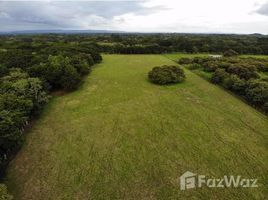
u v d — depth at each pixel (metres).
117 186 24.39
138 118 40.47
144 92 54.88
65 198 22.86
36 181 25.12
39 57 69.62
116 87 58.91
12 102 34.50
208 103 47.66
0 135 27.08
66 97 51.50
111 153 30.20
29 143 32.44
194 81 64.75
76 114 42.25
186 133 35.16
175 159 28.80
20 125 32.56
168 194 23.17
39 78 51.56
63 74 55.47
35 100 40.28
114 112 43.09
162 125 37.78
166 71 63.94
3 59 69.06
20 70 57.47
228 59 82.31
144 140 33.28
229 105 46.50
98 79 66.44
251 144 32.09
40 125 37.84
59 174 26.22
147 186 24.33
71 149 31.11
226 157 29.09
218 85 60.97
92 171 26.70
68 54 78.88
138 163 28.09
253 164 27.67
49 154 29.95
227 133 35.09
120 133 35.31
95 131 35.94
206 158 28.91
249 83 50.38
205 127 37.03
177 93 54.22
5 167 27.33
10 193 23.44
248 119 39.94
